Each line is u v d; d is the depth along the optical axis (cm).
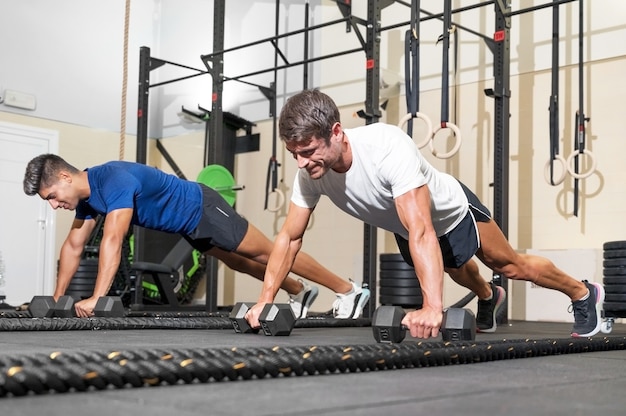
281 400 117
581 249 522
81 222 366
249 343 229
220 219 374
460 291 591
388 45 662
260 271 397
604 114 538
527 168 572
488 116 594
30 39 733
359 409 108
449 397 122
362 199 240
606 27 540
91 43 782
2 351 187
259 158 750
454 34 593
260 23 765
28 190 332
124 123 598
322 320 387
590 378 155
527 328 432
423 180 218
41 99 738
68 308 342
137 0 830
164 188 359
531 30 577
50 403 112
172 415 101
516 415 104
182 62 823
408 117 410
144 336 264
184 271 731
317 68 709
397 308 218
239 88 774
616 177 529
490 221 271
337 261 676
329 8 708
